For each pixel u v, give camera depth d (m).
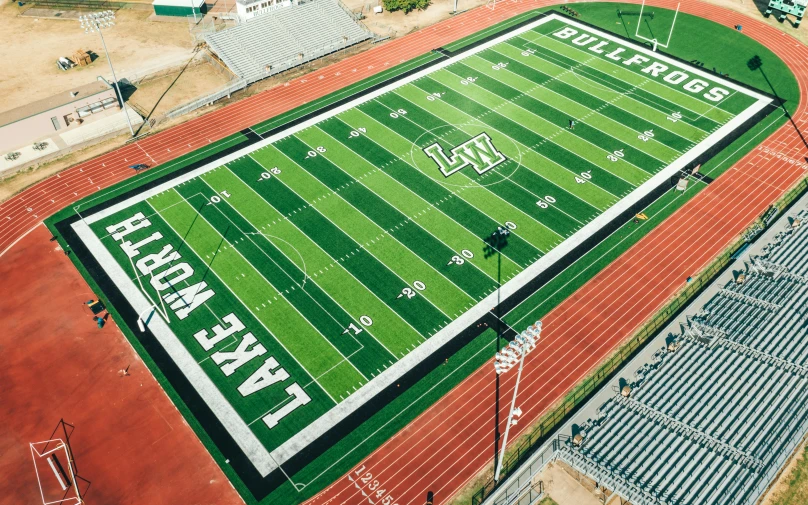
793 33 66.19
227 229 43.09
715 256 41.97
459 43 64.06
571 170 48.28
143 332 36.84
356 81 58.28
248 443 31.89
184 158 49.31
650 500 28.64
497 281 39.94
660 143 51.16
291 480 30.53
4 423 32.72
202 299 38.59
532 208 45.00
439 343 36.41
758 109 55.19
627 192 46.53
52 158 49.56
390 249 41.75
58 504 29.61
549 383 34.75
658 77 59.06
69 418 33.00
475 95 56.28
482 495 30.08
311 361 35.38
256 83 58.22
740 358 35.09
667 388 33.72
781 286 39.31
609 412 32.91
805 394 33.00
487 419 33.06
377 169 48.03
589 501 29.81
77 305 38.44
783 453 30.36
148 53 62.53
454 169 48.19
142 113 54.38
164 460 31.28
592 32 66.06
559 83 58.03
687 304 38.88
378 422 32.81
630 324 37.72
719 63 61.31
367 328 37.03
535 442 32.09
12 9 70.12
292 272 40.16
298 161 48.84
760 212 45.22
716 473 29.66
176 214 44.28
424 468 31.09
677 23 67.56
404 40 64.50
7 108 54.31
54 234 43.00
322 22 64.12
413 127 52.34
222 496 29.97
